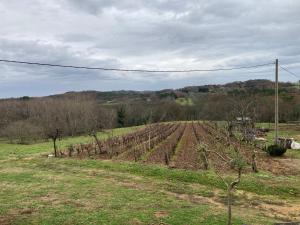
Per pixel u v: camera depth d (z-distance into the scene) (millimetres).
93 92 125312
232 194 22875
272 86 106250
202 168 28656
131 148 43750
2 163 33500
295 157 37375
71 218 16672
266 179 25797
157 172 27750
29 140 69688
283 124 87125
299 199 22578
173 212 17953
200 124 89875
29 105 91625
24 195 21016
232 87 112188
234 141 45844
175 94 131000
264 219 17734
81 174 27656
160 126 84000
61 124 74625
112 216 17000
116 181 25281
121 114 101562
